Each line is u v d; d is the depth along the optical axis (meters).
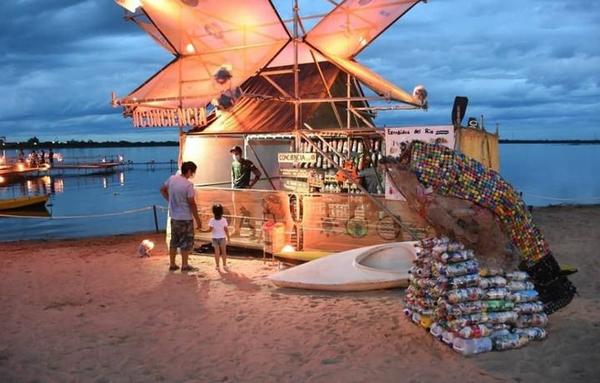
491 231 5.59
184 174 9.88
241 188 11.77
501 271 5.64
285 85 11.82
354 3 10.41
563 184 41.22
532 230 5.81
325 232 10.31
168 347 6.13
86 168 64.12
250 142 13.61
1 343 6.37
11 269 10.70
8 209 29.58
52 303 8.05
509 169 62.25
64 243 15.41
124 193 40.81
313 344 6.02
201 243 12.05
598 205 21.50
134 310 7.56
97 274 9.97
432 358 5.44
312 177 11.30
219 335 6.45
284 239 10.65
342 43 11.19
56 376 5.41
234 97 9.49
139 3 10.94
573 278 8.86
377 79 11.08
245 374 5.34
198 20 11.14
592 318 6.50
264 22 10.77
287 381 5.13
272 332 6.47
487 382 4.86
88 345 6.25
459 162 5.52
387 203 9.59
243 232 11.17
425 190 5.57
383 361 5.44
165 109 11.41
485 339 5.48
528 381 4.86
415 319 6.24
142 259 11.35
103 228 22.81
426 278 5.99
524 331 5.67
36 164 59.28
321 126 11.55
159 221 24.86
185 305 7.73
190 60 11.79
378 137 10.64
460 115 9.37
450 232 5.57
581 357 5.30
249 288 8.58
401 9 10.52
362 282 8.02
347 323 6.66
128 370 5.53
